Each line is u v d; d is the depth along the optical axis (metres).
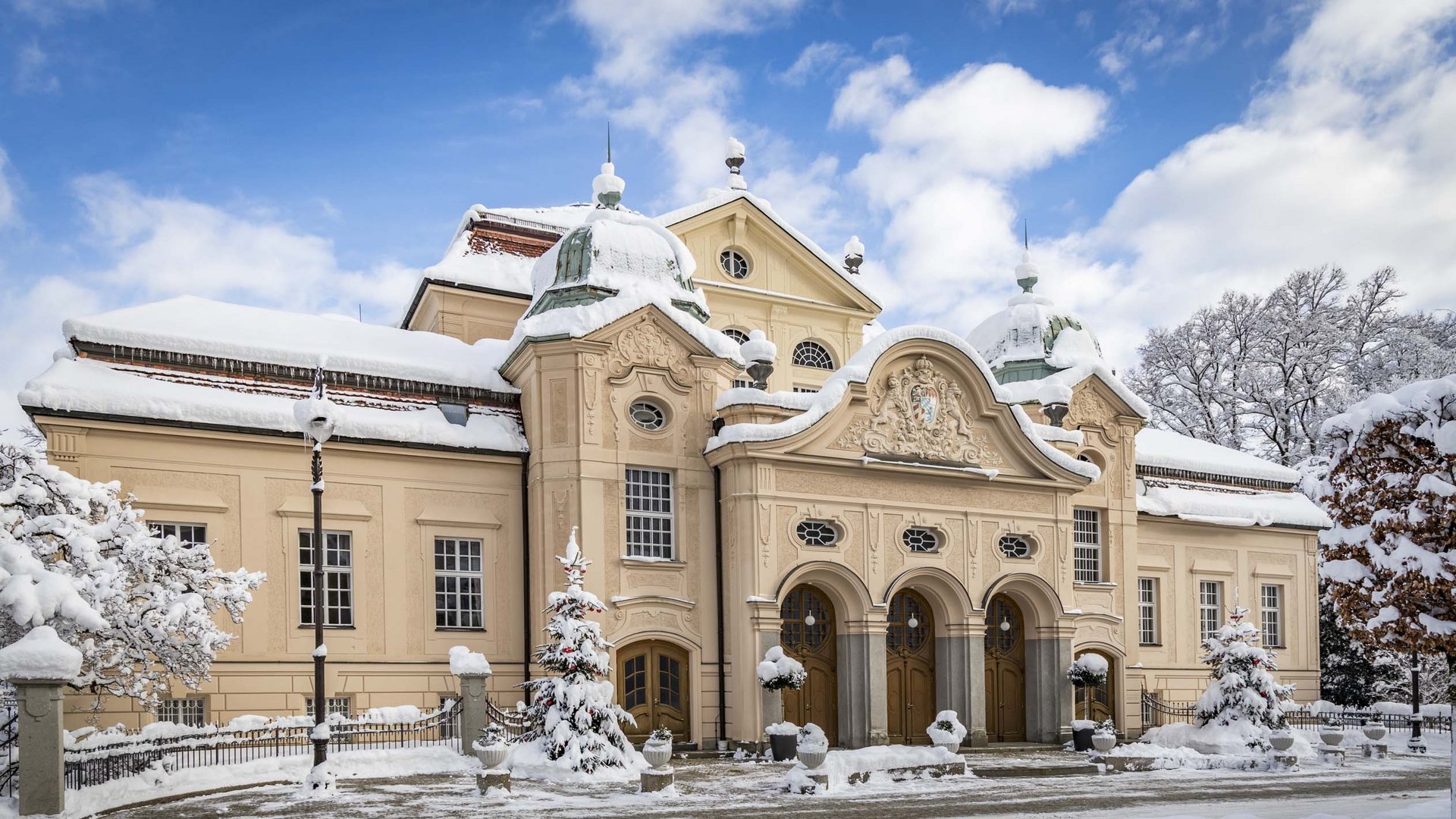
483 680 25.30
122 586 19.84
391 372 29.80
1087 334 40.38
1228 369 58.81
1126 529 37.84
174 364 27.42
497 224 38.00
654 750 21.92
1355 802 21.67
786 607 31.06
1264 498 42.91
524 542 29.88
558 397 29.30
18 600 17.91
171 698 25.36
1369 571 15.99
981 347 40.94
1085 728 31.89
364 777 23.08
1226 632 33.69
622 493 29.36
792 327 39.09
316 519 20.73
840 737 30.88
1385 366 55.84
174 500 26.11
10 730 18.39
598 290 31.06
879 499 31.45
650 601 29.23
